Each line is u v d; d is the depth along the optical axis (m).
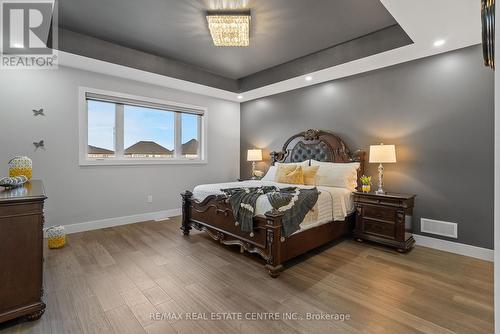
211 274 2.39
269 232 2.39
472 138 2.85
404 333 1.59
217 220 3.13
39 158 3.39
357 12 2.70
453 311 1.82
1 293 1.62
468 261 2.70
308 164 4.14
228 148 5.62
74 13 2.75
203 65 4.27
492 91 2.74
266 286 2.17
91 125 3.90
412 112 3.28
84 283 2.20
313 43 3.43
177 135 4.85
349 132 3.92
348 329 1.62
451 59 2.98
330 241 3.28
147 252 2.94
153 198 4.49
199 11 2.71
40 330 1.61
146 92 4.35
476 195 2.83
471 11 2.18
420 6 2.11
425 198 3.17
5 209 1.64
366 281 2.26
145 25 3.01
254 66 4.29
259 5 2.59
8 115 3.18
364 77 3.74
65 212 3.59
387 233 3.08
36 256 1.74
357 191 3.49
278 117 5.00
